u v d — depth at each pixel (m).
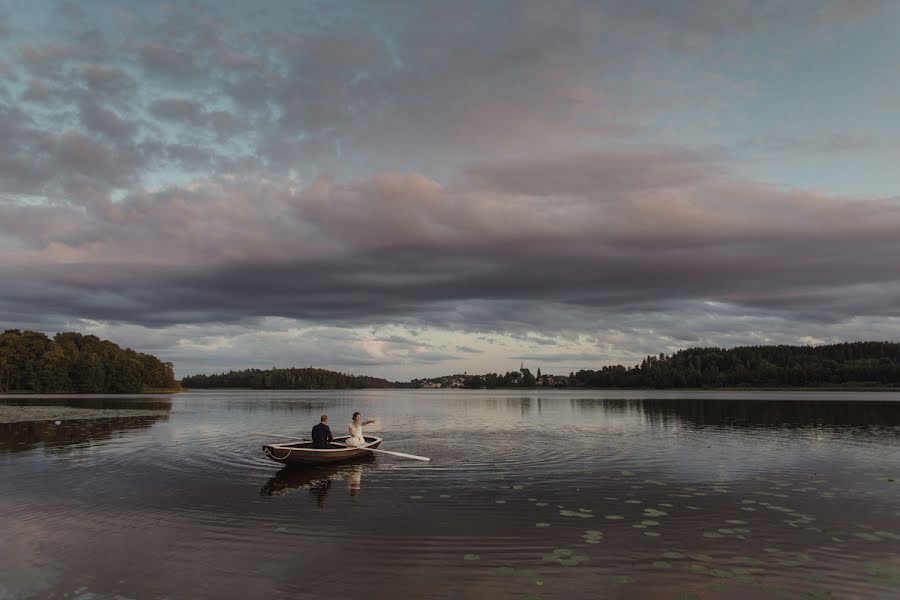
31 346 122.44
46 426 33.50
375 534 10.98
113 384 132.50
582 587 8.42
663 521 11.83
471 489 15.05
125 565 9.36
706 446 23.73
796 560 9.51
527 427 33.91
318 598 8.07
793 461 19.48
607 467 18.42
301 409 58.94
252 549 10.14
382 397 117.06
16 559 9.63
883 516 12.17
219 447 23.66
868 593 8.20
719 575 8.88
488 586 8.48
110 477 16.81
